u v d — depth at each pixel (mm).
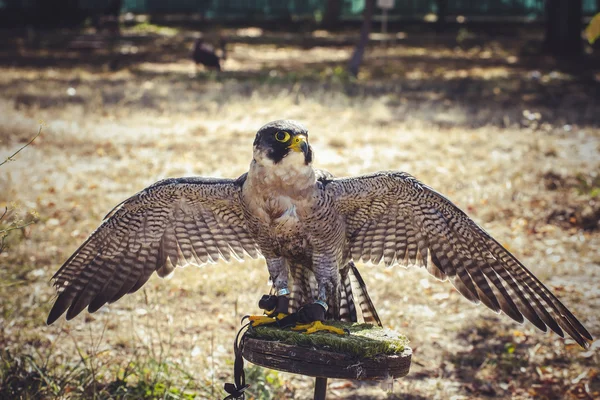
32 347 5801
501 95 18734
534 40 34906
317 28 42500
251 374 5441
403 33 41094
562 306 3771
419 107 16438
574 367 5910
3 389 4898
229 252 4457
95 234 4184
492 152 12367
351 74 22500
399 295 7191
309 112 15633
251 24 43625
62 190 9906
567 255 8133
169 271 4441
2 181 10000
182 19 44375
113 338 6113
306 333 3822
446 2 42594
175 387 5234
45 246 7914
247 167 11250
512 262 3865
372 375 3686
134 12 46438
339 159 11758
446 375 5871
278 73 23234
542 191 10070
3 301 6488
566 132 13930
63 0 40406
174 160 11609
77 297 4293
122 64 25703
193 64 26500
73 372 5301
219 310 6727
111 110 15422
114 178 10562
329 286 4078
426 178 10672
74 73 22484
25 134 12977
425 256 4281
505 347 6242
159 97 17281
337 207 4133
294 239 3994
